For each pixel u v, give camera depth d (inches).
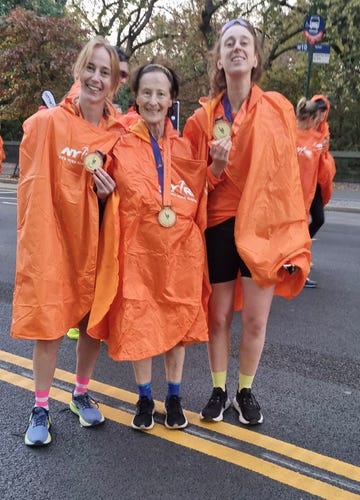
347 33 609.6
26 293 105.3
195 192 111.7
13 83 650.2
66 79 646.5
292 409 128.3
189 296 112.0
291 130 112.0
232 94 112.1
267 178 109.2
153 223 107.7
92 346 118.0
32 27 625.3
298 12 633.6
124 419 122.6
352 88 665.6
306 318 197.6
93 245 107.0
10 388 135.8
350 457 109.1
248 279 113.2
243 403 121.3
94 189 107.4
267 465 106.0
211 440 114.3
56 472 103.0
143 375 116.2
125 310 107.7
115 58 107.5
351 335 180.5
